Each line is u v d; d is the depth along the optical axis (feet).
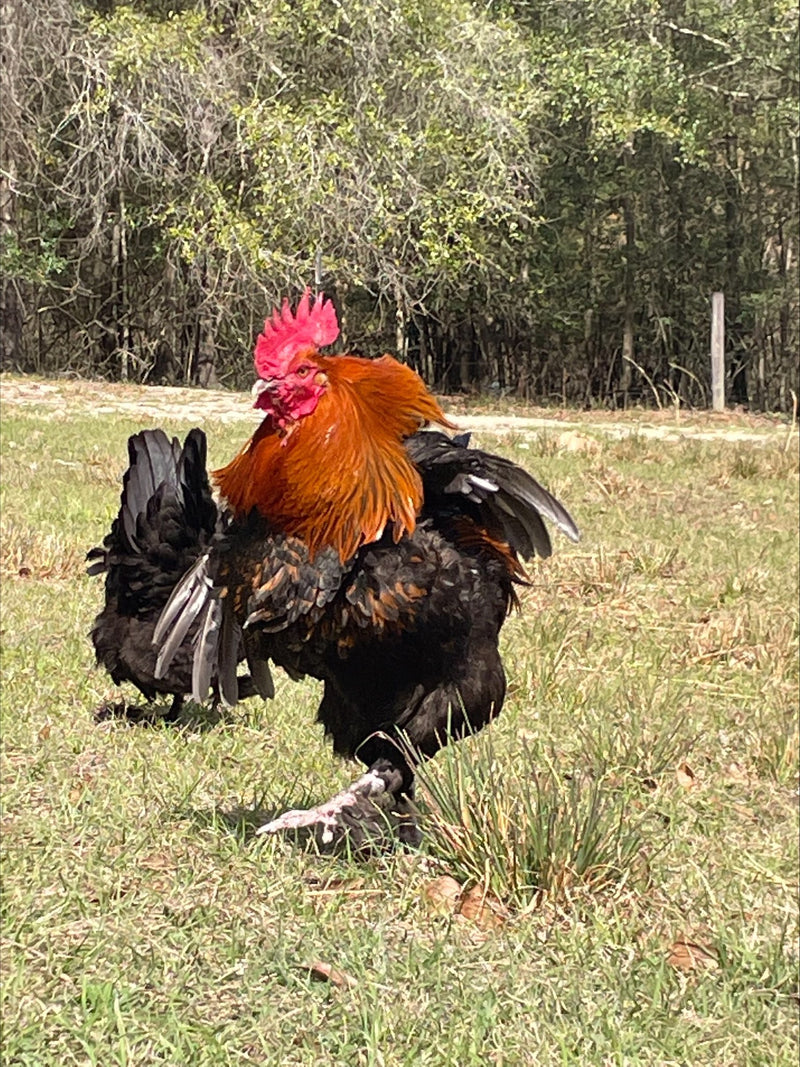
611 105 89.86
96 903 14.24
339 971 12.92
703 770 20.66
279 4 77.56
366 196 79.41
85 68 78.48
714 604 30.96
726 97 98.37
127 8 78.95
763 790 20.10
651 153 103.76
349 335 110.83
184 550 20.21
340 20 79.61
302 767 19.27
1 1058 11.07
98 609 27.43
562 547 36.06
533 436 60.03
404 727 14.56
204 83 78.33
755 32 89.76
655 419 75.31
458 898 15.14
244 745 20.27
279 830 16.11
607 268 112.16
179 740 20.13
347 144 79.82
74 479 42.60
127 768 18.53
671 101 91.91
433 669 14.21
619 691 23.72
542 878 15.34
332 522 13.43
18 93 81.00
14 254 85.46
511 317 111.75
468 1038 11.93
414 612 13.60
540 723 21.90
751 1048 12.54
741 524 40.98
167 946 13.32
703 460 53.26
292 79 81.41
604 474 48.60
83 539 33.19
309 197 77.15
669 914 15.51
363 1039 11.80
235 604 14.23
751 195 112.57
